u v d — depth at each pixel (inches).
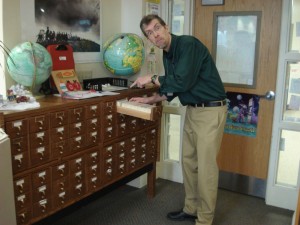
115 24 117.1
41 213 78.0
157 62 122.6
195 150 98.3
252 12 108.4
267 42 108.0
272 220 104.2
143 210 108.7
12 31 83.9
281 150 112.1
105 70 115.3
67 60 93.4
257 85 112.0
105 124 92.4
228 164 121.6
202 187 92.4
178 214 103.5
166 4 120.8
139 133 106.5
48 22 93.1
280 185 112.0
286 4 101.1
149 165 114.2
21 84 81.4
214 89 89.8
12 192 63.9
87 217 103.4
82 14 103.2
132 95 100.0
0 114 65.4
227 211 109.1
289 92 107.3
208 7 115.3
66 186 83.7
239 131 117.5
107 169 96.3
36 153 74.4
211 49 117.3
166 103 128.3
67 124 80.9
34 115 72.4
